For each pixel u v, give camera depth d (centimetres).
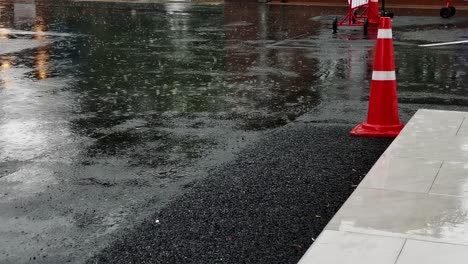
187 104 859
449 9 1973
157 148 658
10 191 536
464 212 451
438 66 1130
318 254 388
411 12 2225
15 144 675
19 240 442
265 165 596
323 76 1054
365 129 701
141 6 2545
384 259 380
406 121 756
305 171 579
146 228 459
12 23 1888
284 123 754
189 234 448
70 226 464
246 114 801
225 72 1097
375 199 479
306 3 2641
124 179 564
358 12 2242
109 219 477
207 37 1573
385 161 573
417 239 406
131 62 1202
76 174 579
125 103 866
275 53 1305
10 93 929
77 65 1170
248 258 411
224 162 607
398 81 1000
